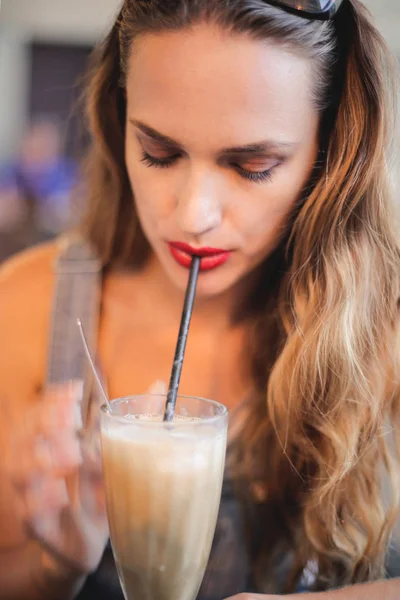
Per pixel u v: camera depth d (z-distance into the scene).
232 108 0.53
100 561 0.69
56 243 0.82
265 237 0.59
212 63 0.52
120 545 0.50
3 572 0.65
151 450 0.48
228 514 0.71
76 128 0.81
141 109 0.55
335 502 0.66
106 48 0.64
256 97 0.53
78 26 2.83
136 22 0.55
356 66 0.60
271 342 0.71
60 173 2.12
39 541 0.63
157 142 0.56
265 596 0.55
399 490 0.67
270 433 0.71
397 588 0.57
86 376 0.74
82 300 0.75
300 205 0.61
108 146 0.70
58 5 2.72
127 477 0.48
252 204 0.57
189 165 0.56
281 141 0.55
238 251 0.59
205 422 0.48
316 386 0.65
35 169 2.14
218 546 0.71
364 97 0.60
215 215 0.57
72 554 0.63
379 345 0.66
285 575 0.72
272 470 0.71
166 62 0.53
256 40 0.52
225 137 0.54
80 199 0.81
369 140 0.61
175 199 0.58
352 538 0.67
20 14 2.76
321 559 0.67
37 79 2.96
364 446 0.66
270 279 0.70
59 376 0.74
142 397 0.52
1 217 1.99
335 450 0.65
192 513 0.49
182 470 0.48
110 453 0.49
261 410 0.71
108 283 0.76
